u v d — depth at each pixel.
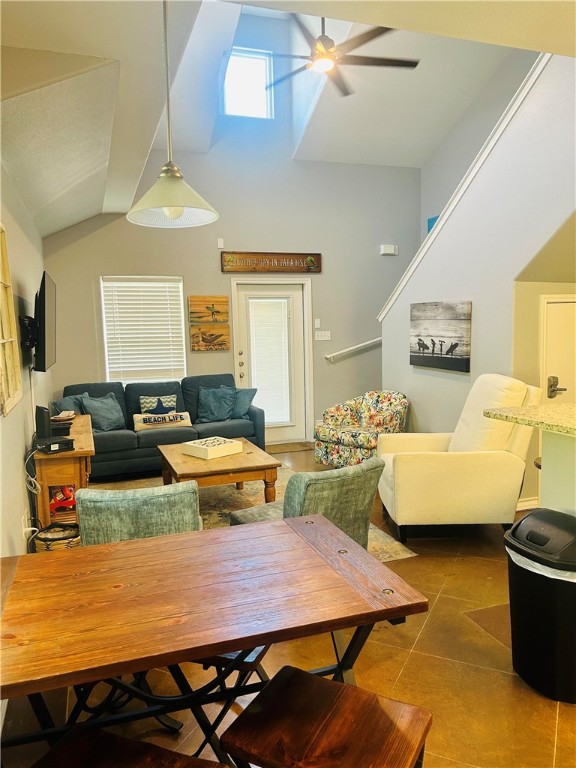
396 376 5.26
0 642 1.08
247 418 5.32
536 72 3.25
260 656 1.60
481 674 2.08
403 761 1.08
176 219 2.95
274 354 6.13
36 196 3.47
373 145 6.04
